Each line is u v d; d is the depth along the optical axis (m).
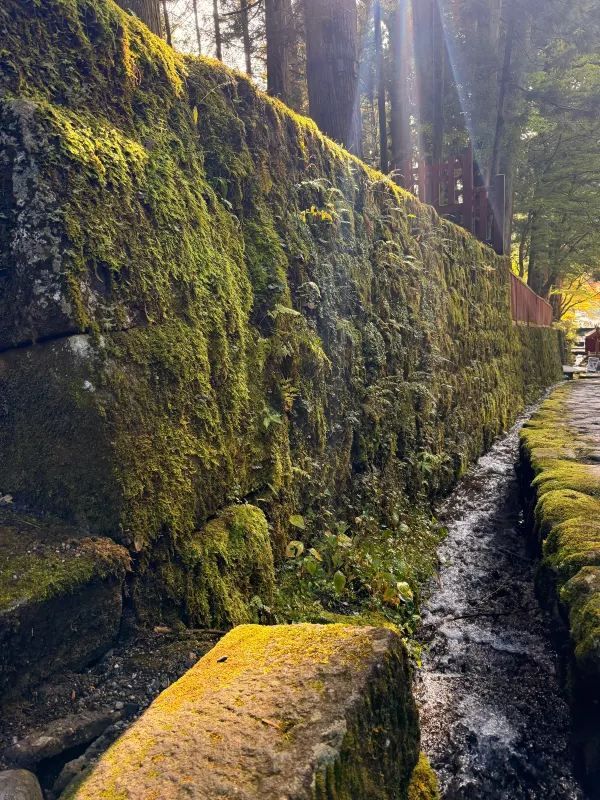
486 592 4.29
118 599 2.11
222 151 3.21
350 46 7.22
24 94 2.20
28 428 2.29
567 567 2.91
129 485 2.23
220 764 1.19
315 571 3.46
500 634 3.66
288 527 3.50
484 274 9.61
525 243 23.39
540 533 3.63
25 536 2.12
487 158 15.31
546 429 7.23
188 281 2.69
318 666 1.53
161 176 2.63
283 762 1.19
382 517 4.79
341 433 4.30
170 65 2.90
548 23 14.88
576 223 20.44
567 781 2.50
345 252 4.50
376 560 4.03
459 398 7.51
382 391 4.83
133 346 2.37
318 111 7.28
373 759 1.43
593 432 6.95
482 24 14.89
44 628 1.86
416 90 13.17
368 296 4.87
